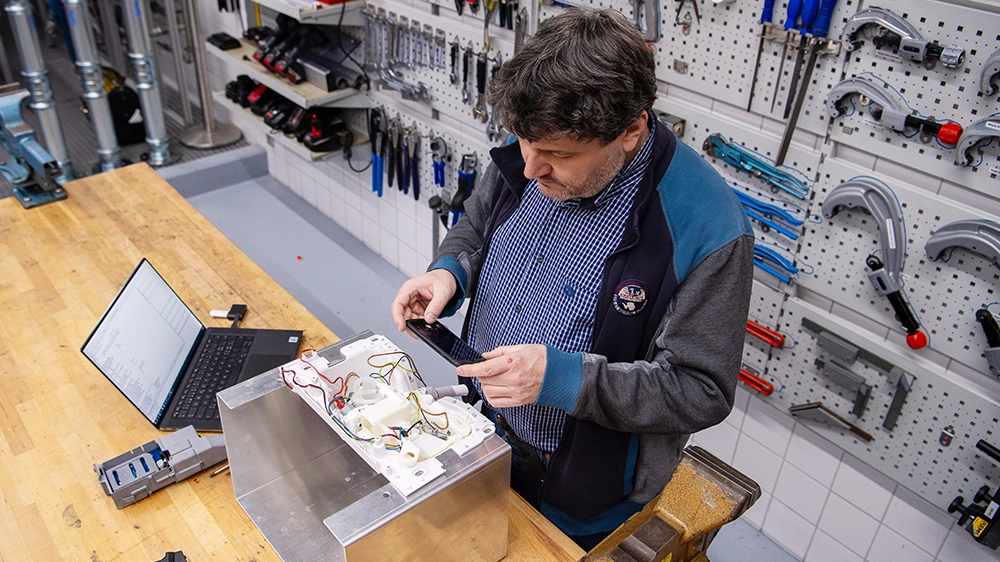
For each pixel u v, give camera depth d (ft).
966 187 5.24
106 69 13.99
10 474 4.92
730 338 4.06
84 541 4.45
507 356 3.81
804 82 5.75
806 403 6.85
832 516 7.26
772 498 7.76
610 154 3.70
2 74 16.12
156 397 5.31
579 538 5.13
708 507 3.41
